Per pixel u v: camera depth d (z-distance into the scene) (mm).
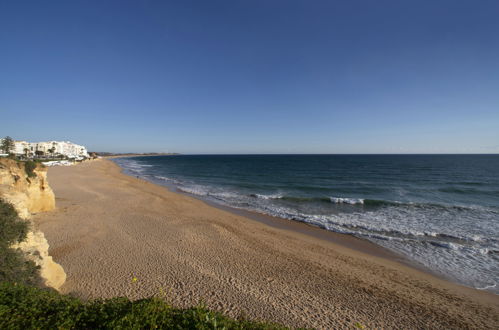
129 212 16031
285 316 6293
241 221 15422
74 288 6973
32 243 6160
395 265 10039
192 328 3480
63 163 62125
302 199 22938
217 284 7652
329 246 11836
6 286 4121
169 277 7941
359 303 7121
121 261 8953
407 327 6246
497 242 12398
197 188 30297
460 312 6969
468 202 21703
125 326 3332
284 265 9273
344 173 49719
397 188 29750
